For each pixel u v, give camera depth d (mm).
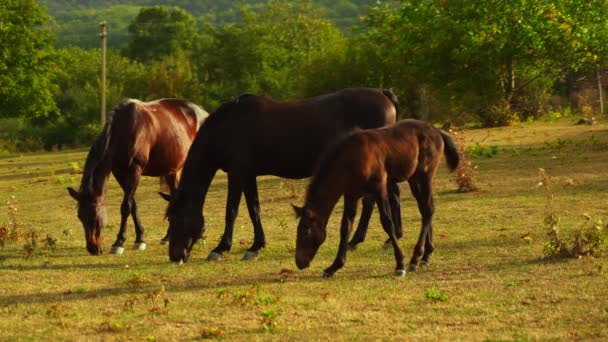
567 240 11109
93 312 8500
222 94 70375
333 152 9633
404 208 15258
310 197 9594
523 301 8180
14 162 36688
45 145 59312
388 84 42344
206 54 81688
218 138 11625
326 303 8422
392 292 8852
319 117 11555
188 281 9984
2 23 43625
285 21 77688
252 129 11484
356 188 9625
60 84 76438
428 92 40844
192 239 11453
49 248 13234
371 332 7348
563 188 16172
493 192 16453
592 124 32250
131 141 12703
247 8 81938
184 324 7867
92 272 10922
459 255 10781
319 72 43406
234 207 11617
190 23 105875
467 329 7348
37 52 45656
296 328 7551
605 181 16547
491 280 9164
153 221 16156
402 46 37000
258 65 76062
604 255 10102
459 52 34906
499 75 36500
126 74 76688
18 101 45219
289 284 9445
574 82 50438
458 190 16922
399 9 38594
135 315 8258
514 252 10695
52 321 8148
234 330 7562
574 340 6883
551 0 35312
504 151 24031
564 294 8344
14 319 8297
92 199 12078
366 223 11641
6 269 11281
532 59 35906
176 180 14359
